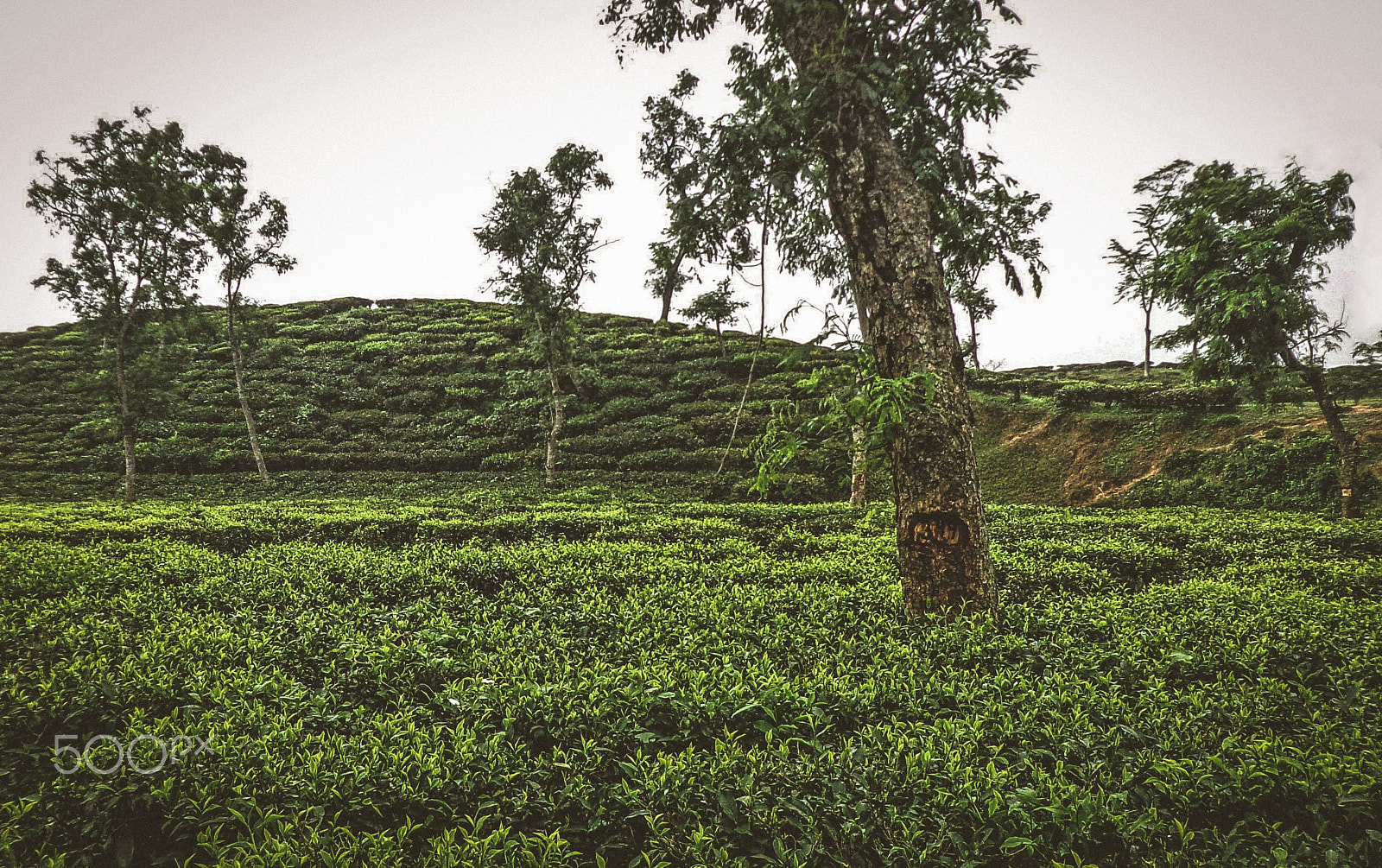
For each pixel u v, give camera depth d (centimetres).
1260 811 314
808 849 290
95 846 301
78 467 2861
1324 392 1480
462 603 675
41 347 4438
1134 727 384
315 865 272
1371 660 469
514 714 387
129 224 2397
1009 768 338
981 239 651
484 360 3819
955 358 590
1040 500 2088
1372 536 1021
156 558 891
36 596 700
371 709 439
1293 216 1376
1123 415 2230
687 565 853
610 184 2234
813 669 483
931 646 509
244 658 502
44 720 388
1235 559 945
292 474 2717
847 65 598
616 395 3309
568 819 311
